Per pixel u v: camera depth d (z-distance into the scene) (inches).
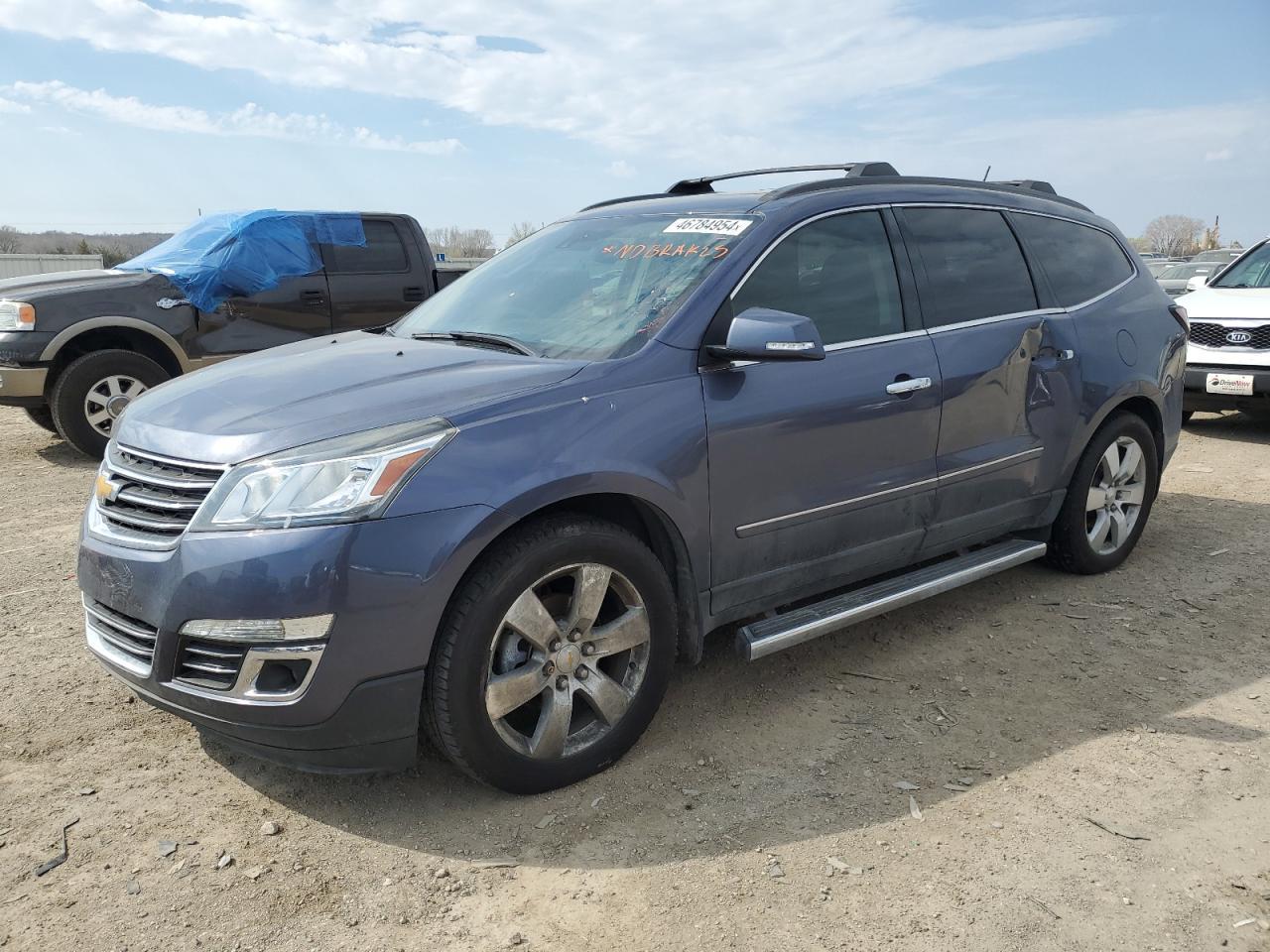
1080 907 95.9
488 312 147.9
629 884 100.0
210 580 99.8
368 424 106.0
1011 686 145.8
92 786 117.4
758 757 125.3
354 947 91.0
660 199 165.0
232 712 101.5
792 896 97.7
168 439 110.9
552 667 113.3
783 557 135.6
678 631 130.4
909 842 106.9
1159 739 129.6
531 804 114.3
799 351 118.5
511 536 109.3
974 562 164.2
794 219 140.7
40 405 307.7
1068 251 184.7
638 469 115.8
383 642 100.8
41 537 220.2
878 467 143.8
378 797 115.8
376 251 353.7
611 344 126.3
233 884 99.9
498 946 91.2
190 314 313.1
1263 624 169.3
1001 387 160.9
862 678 148.5
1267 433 343.9
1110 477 187.9
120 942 91.2
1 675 146.8
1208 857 104.0
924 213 159.3
